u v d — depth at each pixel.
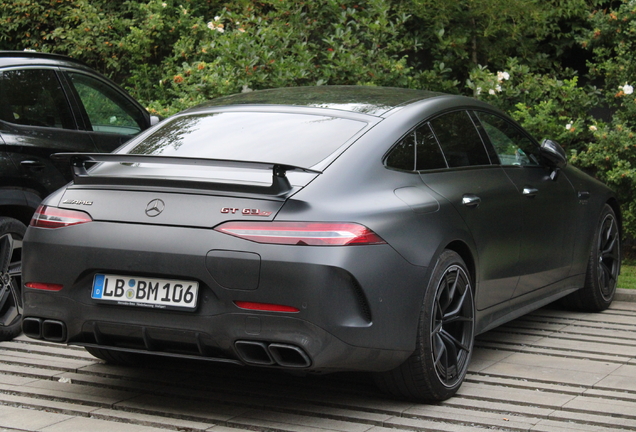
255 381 4.00
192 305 3.19
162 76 9.49
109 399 3.67
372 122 3.79
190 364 4.29
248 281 3.12
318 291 3.10
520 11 8.41
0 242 4.81
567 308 5.91
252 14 8.84
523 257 4.51
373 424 3.39
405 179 3.66
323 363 3.16
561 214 5.03
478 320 4.12
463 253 3.94
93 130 5.58
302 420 3.43
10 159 4.81
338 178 3.38
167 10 9.61
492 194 4.21
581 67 9.31
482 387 3.95
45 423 3.34
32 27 9.94
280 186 3.17
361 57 8.24
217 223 3.19
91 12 9.83
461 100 4.48
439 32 8.54
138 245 3.26
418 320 3.48
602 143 7.62
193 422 3.38
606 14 8.46
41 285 3.47
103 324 3.36
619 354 4.62
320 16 8.92
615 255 5.98
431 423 3.41
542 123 7.97
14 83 5.03
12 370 4.11
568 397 3.80
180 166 3.58
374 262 3.24
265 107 4.09
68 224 3.42
